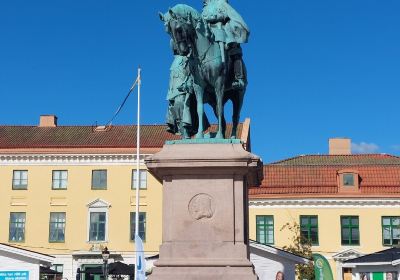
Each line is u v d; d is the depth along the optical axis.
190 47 11.48
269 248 26.39
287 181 47.50
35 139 49.97
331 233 45.94
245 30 12.00
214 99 12.42
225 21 12.11
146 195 46.78
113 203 46.94
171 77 13.71
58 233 47.06
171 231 11.23
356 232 45.94
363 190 46.38
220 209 11.23
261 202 46.66
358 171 47.41
